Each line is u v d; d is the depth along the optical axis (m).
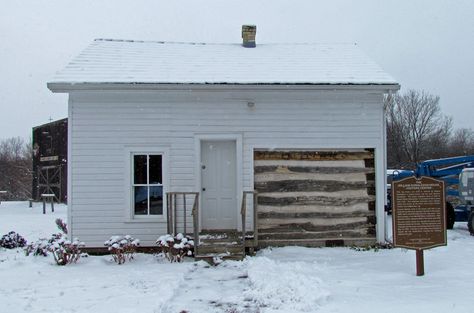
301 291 7.41
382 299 7.16
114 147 12.00
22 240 13.23
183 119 12.12
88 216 11.91
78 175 11.93
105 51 13.73
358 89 11.92
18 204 30.78
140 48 14.31
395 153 46.72
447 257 10.42
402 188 8.87
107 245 10.88
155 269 9.82
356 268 9.55
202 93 12.09
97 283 8.60
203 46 15.08
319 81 11.85
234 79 11.94
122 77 11.87
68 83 11.49
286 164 12.21
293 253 11.30
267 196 12.14
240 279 8.98
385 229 12.19
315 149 12.24
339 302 7.02
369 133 12.27
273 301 7.18
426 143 48.31
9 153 64.12
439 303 6.88
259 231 12.06
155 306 6.95
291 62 13.46
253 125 12.17
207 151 12.34
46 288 8.30
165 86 11.67
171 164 12.09
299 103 12.23
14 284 8.63
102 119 12.00
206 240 11.12
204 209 12.26
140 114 12.07
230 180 12.33
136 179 12.14
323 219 12.20
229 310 6.90
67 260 10.67
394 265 9.80
